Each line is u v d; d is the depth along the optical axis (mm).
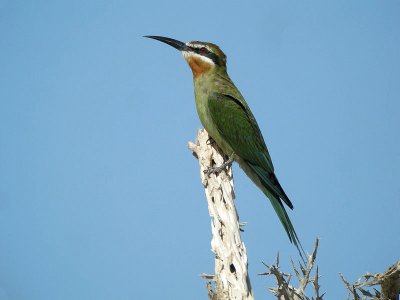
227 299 8062
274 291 8781
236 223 9039
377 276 8516
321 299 8672
